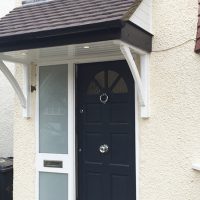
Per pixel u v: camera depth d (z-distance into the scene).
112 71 3.81
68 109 3.94
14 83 3.89
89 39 3.05
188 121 3.33
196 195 3.27
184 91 3.37
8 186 4.51
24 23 3.59
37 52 3.64
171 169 3.39
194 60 3.34
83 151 3.91
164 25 3.49
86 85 3.93
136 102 3.58
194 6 3.37
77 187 3.92
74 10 3.45
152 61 3.52
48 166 4.02
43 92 4.10
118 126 3.74
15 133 4.21
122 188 3.69
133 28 3.17
